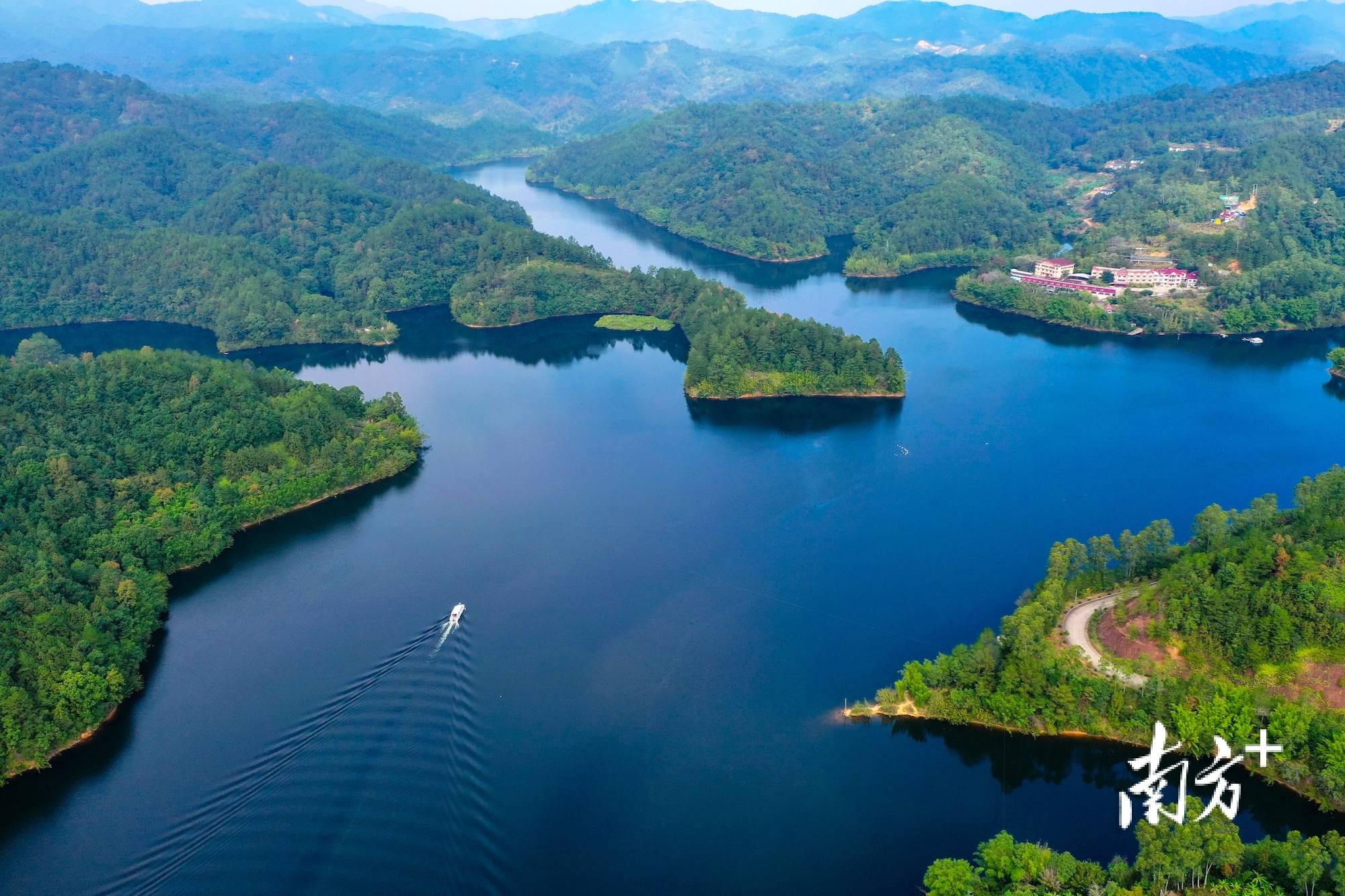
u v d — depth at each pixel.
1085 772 172.00
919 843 156.38
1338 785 151.75
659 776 171.50
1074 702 172.62
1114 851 152.75
